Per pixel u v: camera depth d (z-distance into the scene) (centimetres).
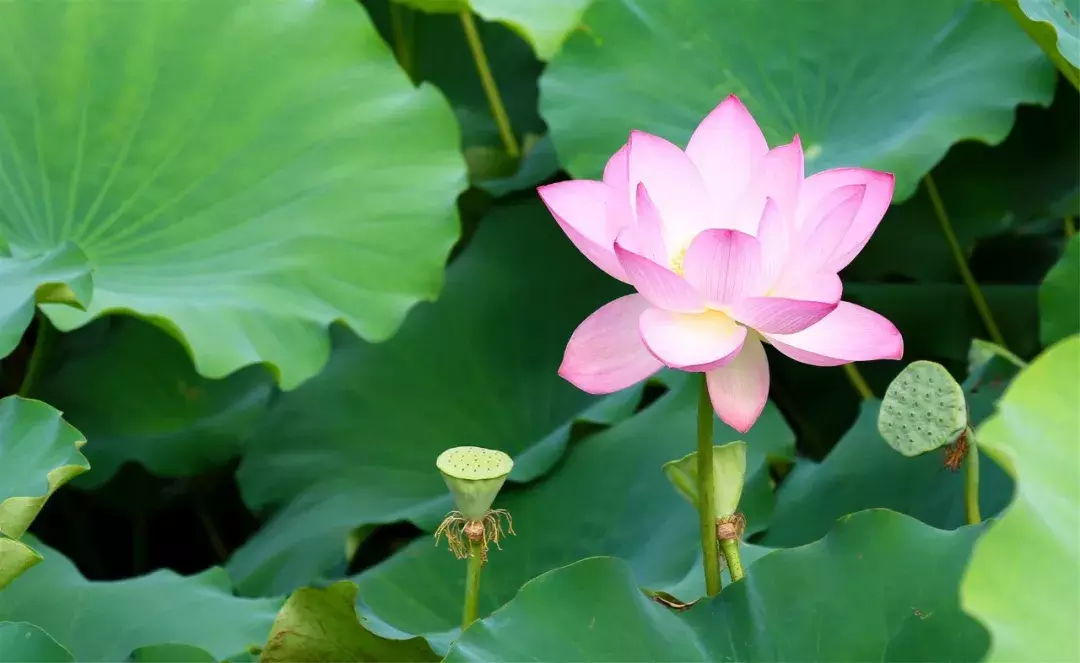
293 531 342
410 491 342
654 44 346
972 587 276
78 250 315
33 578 318
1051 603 275
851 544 291
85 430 367
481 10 349
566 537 328
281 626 301
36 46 333
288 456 350
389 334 331
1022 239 370
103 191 331
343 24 342
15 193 327
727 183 293
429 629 322
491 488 293
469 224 383
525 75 456
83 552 394
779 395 363
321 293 330
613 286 354
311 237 333
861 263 365
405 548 331
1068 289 324
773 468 338
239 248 332
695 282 285
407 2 357
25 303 308
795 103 344
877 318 287
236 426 362
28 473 296
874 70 343
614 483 330
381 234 335
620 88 345
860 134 340
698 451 291
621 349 290
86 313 320
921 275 362
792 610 289
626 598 289
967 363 355
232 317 325
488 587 325
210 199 334
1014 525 277
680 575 316
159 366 370
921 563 289
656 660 287
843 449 328
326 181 336
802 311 283
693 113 343
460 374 352
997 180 360
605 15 347
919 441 301
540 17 350
